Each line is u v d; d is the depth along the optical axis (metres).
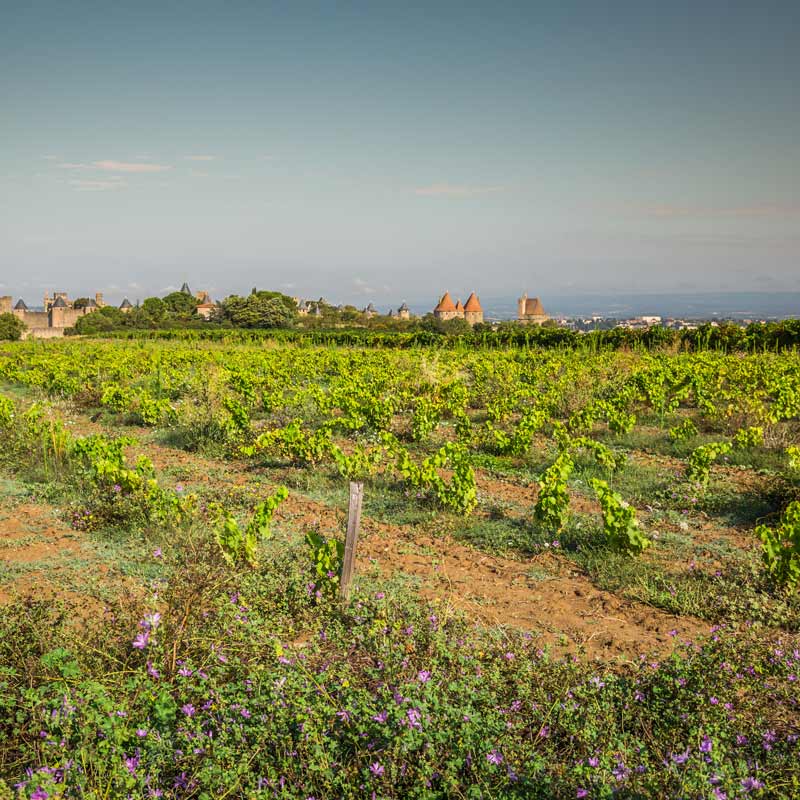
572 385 17.19
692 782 3.36
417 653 4.81
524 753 3.70
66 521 8.28
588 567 6.93
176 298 146.75
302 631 5.40
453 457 8.80
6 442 11.75
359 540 7.67
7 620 4.95
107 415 16.52
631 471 10.57
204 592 5.35
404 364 24.25
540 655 4.94
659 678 4.54
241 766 3.53
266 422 14.97
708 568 6.89
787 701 4.36
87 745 3.68
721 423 13.67
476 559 7.25
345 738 3.85
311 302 175.62
